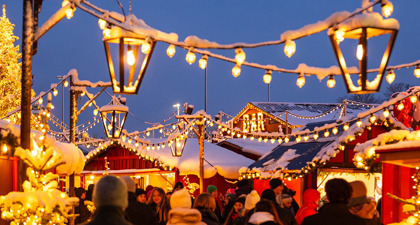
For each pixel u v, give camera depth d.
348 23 5.82
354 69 6.34
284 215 7.93
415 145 9.43
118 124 15.65
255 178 22.14
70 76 14.76
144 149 24.95
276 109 40.50
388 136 11.35
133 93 6.35
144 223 7.48
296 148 20.16
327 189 5.74
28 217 8.02
